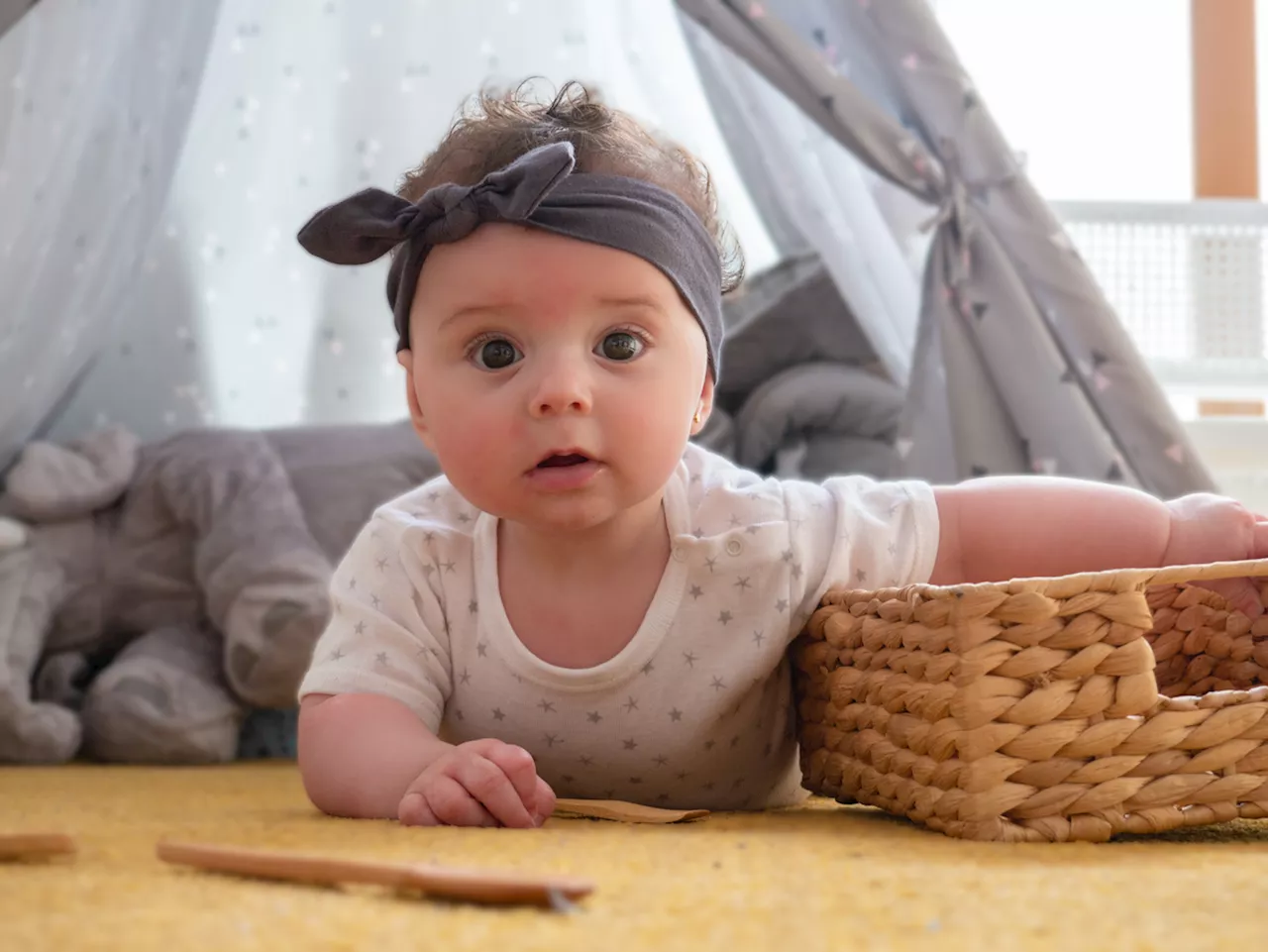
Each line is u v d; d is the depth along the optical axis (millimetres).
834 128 2041
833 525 1061
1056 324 1983
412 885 581
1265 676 1059
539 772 1055
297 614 1845
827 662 1000
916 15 2057
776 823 916
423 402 986
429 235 964
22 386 2043
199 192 2402
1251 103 2820
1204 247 2592
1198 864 703
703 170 1124
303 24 2410
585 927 523
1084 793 802
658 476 957
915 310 2135
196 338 2393
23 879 640
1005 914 552
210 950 480
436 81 2430
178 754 1800
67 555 1986
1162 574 812
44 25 1963
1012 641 809
